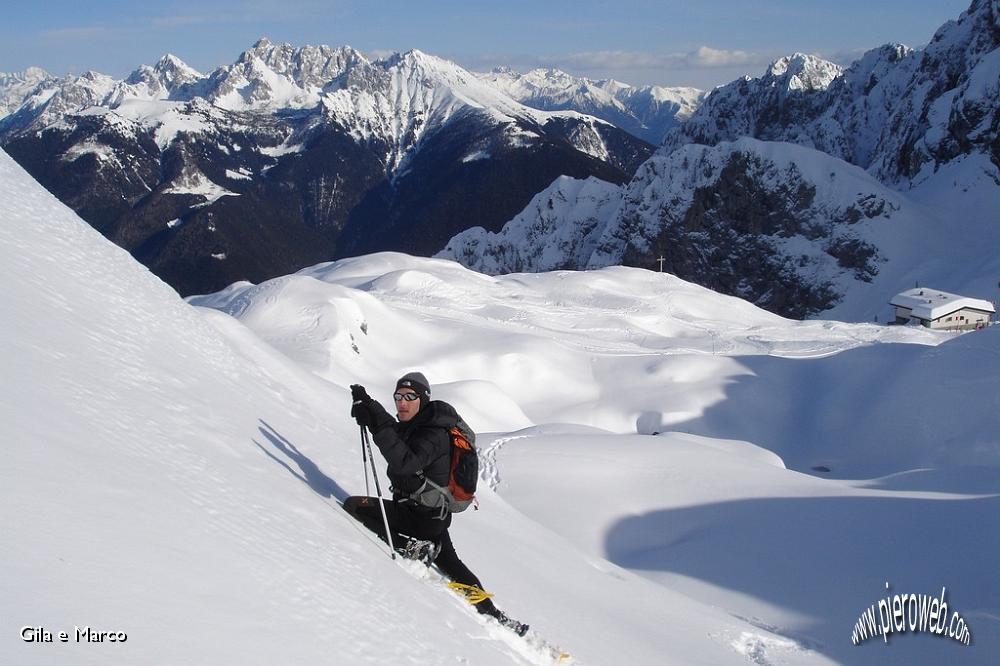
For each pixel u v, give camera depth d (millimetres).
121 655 2135
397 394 5176
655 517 19078
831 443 49781
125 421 3906
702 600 13914
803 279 155375
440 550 5285
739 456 26172
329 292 49344
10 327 4004
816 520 17219
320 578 3631
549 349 58188
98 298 5699
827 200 160000
